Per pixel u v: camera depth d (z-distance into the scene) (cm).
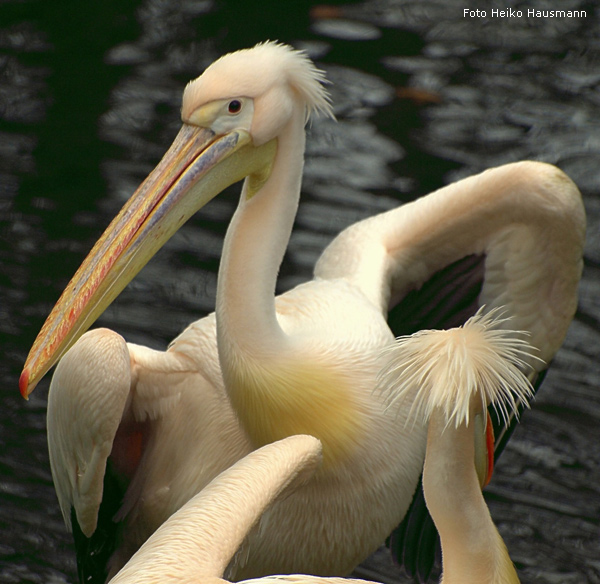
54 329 832
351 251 1116
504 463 1223
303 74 884
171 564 657
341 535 934
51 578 1048
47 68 1880
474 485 674
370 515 932
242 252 872
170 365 958
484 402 663
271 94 866
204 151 866
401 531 1127
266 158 883
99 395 900
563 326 1120
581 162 1692
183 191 859
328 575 967
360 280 1076
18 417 1235
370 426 903
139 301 1402
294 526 923
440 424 668
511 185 1059
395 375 676
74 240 1495
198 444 957
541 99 1859
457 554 673
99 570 1034
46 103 1791
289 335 911
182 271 1461
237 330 872
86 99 1806
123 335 1338
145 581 640
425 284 1159
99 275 843
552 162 1691
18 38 1955
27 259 1454
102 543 1027
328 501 914
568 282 1094
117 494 1016
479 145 1731
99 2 2069
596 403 1299
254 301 871
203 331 973
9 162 1645
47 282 1416
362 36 2000
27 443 1202
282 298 1000
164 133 1731
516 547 1107
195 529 694
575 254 1075
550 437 1256
